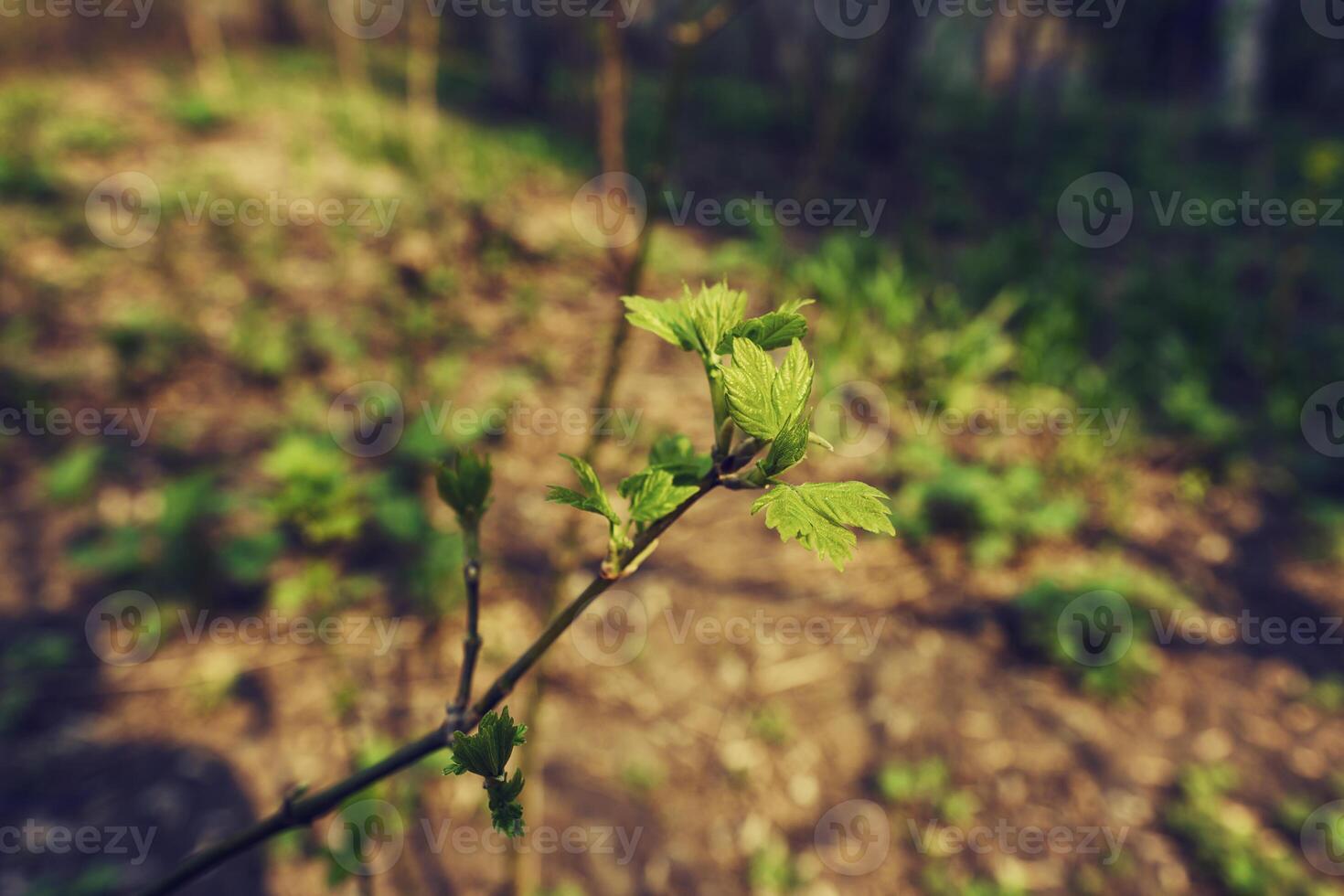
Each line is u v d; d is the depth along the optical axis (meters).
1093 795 3.09
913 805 3.03
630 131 8.86
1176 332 5.76
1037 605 3.70
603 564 0.62
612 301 5.72
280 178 6.59
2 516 3.74
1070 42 13.12
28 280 5.04
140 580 3.49
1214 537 4.30
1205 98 12.93
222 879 2.53
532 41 9.42
